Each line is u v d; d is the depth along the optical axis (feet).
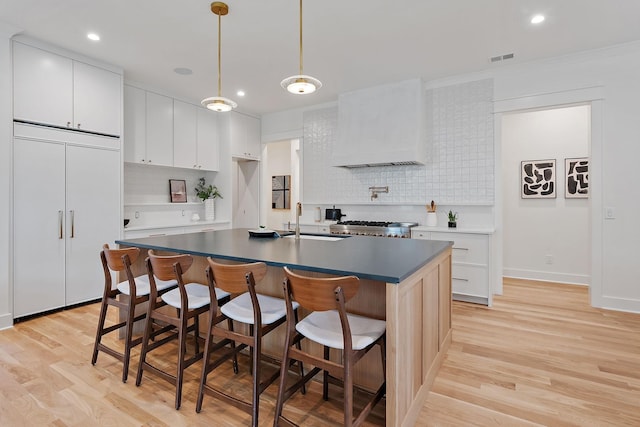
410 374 5.39
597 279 11.34
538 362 7.59
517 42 10.53
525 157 15.70
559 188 15.05
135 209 14.92
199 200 17.87
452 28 9.68
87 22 9.32
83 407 5.93
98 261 11.87
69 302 11.14
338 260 5.86
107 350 7.23
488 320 10.28
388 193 15.39
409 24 9.45
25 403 6.03
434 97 14.02
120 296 9.10
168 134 15.17
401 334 4.94
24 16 9.02
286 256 6.28
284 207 24.26
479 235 11.81
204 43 10.58
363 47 10.85
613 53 10.86
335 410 5.93
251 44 10.64
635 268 10.78
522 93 12.32
